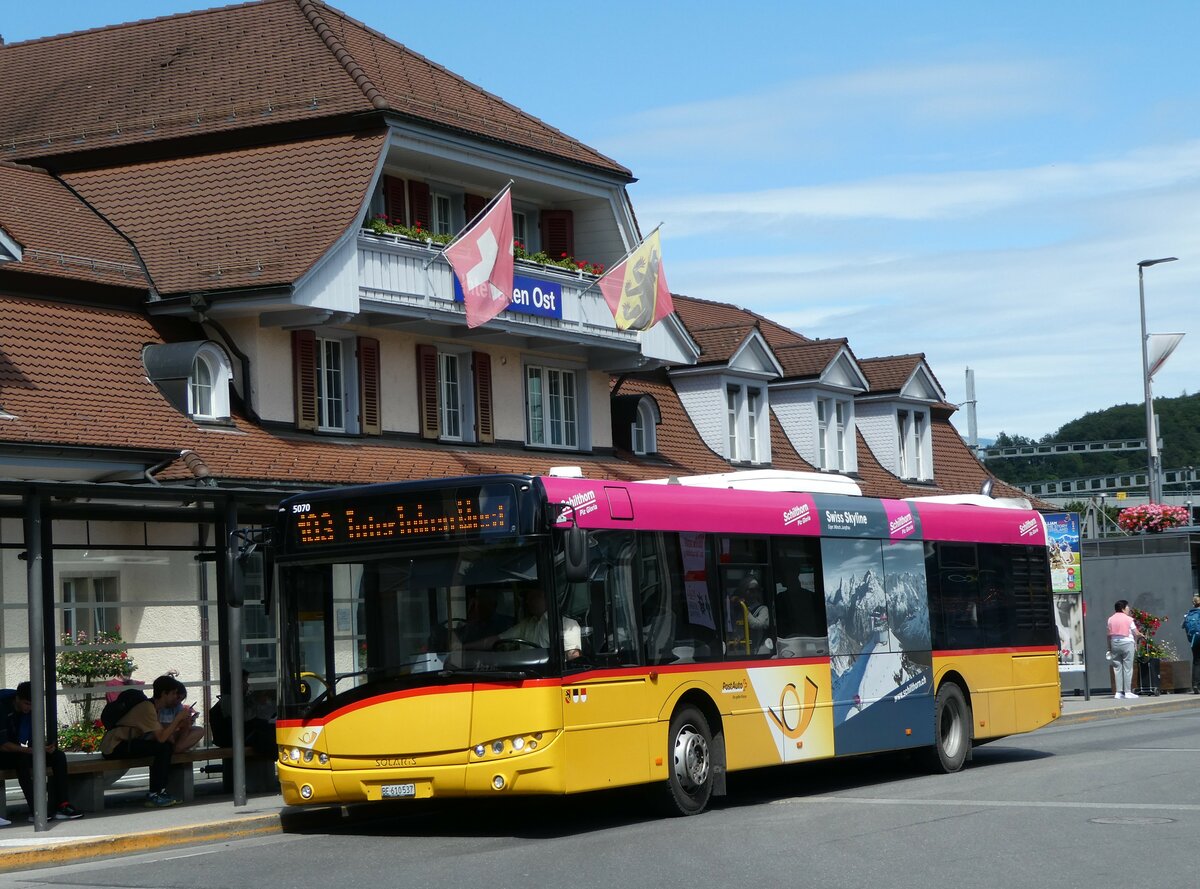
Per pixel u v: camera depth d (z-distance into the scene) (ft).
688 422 130.00
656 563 55.42
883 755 82.43
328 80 96.78
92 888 42.19
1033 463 406.82
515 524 50.70
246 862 46.57
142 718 61.57
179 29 107.76
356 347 94.53
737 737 58.13
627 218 113.91
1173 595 127.13
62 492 52.70
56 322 79.20
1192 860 41.27
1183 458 399.44
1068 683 126.93
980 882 38.45
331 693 52.01
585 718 50.93
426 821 57.11
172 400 81.71
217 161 95.50
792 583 62.34
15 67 111.14
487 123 103.71
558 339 105.91
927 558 71.05
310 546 53.21
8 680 62.64
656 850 45.60
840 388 144.66
